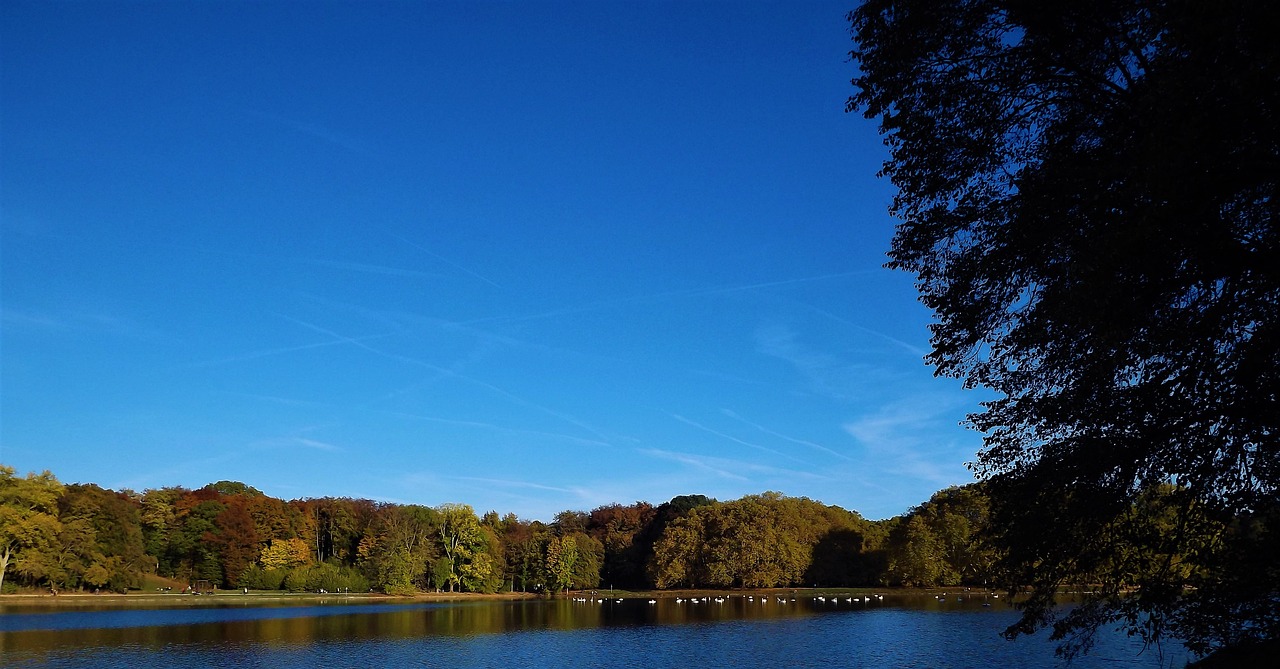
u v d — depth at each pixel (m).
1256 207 15.16
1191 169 13.39
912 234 20.44
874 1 19.25
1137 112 15.64
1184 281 15.49
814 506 133.25
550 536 142.12
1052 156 18.11
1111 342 16.50
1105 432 18.31
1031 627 20.98
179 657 46.47
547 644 54.25
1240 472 17.34
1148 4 15.74
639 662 46.22
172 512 112.19
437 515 122.62
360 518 130.00
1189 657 41.53
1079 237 16.92
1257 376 15.59
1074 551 19.75
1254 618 19.25
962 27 18.55
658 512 158.50
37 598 84.38
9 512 83.81
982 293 20.00
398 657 47.81
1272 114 13.08
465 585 121.06
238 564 111.50
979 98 19.11
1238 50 13.09
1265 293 15.36
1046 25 17.45
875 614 77.31
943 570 110.56
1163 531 19.56
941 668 41.41
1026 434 20.28
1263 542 18.08
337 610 85.38
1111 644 46.53
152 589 103.62
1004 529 21.19
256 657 47.03
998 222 19.33
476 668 44.12
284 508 122.94
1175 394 16.95
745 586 123.12
